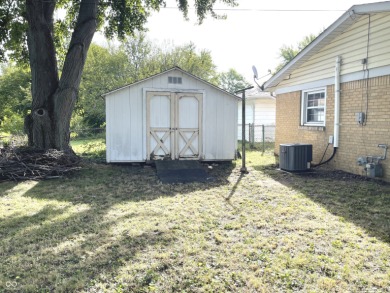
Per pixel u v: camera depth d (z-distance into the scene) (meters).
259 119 19.11
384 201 5.33
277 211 4.84
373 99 6.93
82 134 18.50
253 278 2.85
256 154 12.47
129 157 9.10
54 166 7.90
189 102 9.43
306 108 9.73
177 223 4.31
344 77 7.84
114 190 6.41
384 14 6.52
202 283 2.79
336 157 8.25
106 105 8.87
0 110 25.53
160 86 9.17
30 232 4.02
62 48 13.66
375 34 6.78
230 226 4.17
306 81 9.51
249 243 3.62
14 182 7.18
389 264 3.10
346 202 5.32
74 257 3.29
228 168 9.05
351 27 7.48
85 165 8.92
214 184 6.96
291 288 2.71
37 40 9.14
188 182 7.19
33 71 9.23
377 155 6.88
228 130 9.81
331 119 8.40
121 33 12.98
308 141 9.45
